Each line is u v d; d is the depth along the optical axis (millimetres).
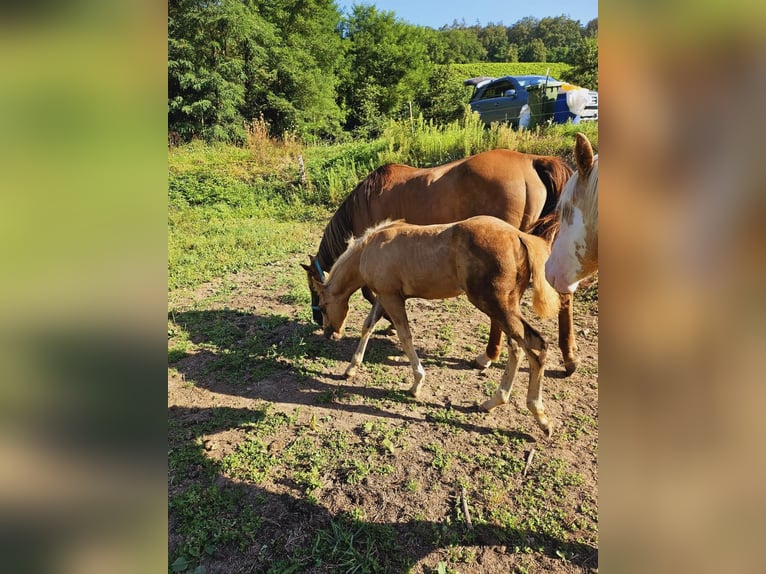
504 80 12078
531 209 3705
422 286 3207
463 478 2639
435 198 3936
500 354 4023
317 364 4023
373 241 3432
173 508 2512
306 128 18453
